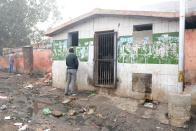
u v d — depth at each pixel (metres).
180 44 7.34
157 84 8.62
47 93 11.36
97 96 10.02
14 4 25.08
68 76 10.84
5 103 9.37
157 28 8.60
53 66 12.77
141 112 8.05
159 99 8.57
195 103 7.69
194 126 6.88
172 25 8.23
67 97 10.34
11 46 26.08
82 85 11.17
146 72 8.91
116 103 8.98
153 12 8.38
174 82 8.20
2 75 18.11
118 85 9.76
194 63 7.77
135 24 9.20
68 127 7.18
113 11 9.55
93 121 7.67
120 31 9.69
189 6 9.14
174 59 8.20
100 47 10.53
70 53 10.81
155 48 8.67
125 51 9.52
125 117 7.75
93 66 10.64
